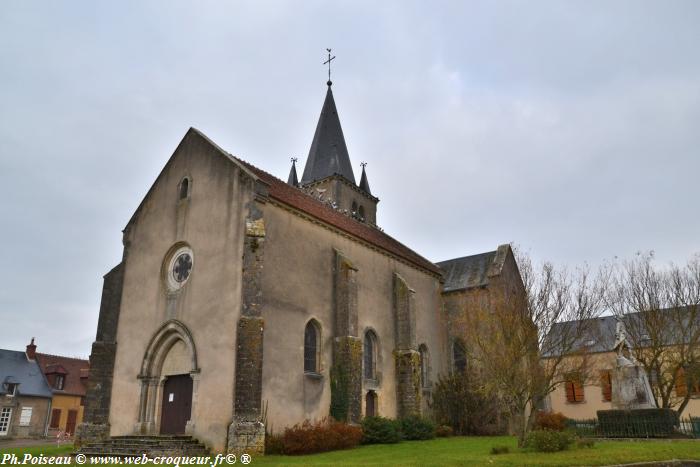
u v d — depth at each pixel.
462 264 34.34
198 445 17.86
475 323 23.23
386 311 26.88
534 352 18.64
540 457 13.31
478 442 20.91
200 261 21.06
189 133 23.72
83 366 52.75
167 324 21.12
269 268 20.44
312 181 41.25
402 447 19.36
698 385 27.33
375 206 43.81
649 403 19.38
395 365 26.45
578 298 21.33
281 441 17.84
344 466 12.64
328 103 44.31
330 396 21.86
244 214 20.19
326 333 22.44
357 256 25.83
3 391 43.62
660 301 26.62
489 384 21.67
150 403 20.98
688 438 17.56
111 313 23.52
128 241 24.59
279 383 19.50
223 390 18.33
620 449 14.47
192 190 22.58
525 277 21.88
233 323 18.91
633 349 26.52
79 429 21.53
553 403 38.72
